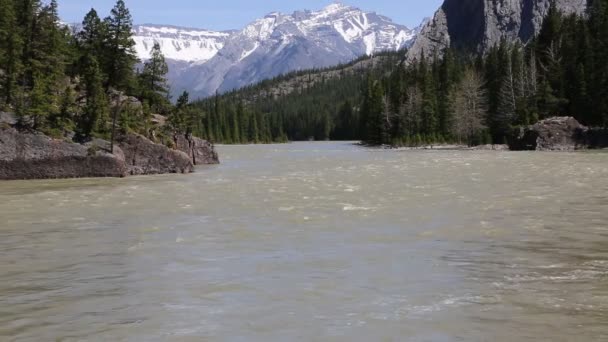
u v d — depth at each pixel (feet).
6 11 164.45
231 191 105.19
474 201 83.87
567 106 340.59
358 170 159.12
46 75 175.63
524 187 102.83
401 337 29.32
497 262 45.39
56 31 185.68
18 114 149.89
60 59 184.03
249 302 35.65
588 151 257.34
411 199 87.56
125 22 206.59
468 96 377.09
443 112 407.03
